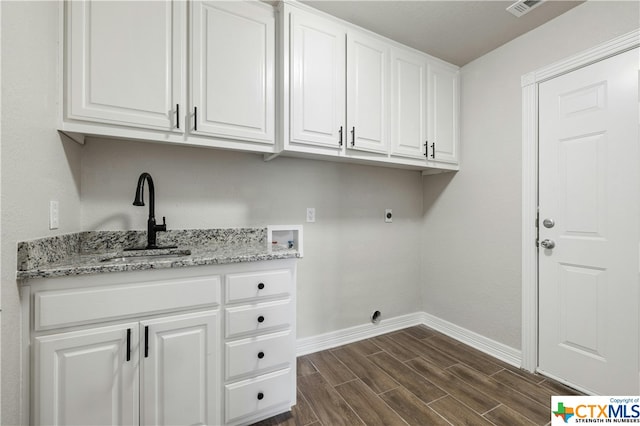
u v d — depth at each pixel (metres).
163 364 1.20
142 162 1.65
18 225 0.96
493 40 2.05
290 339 1.48
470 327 2.33
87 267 1.06
